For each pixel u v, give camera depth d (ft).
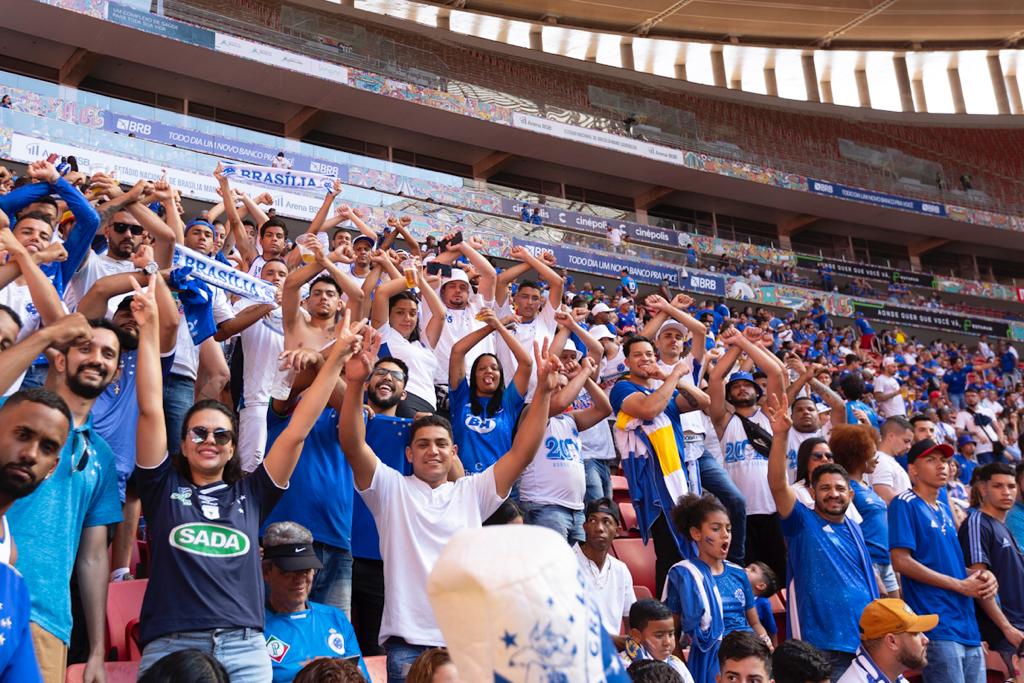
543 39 94.48
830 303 86.38
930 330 90.68
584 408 23.39
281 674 12.30
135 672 12.63
